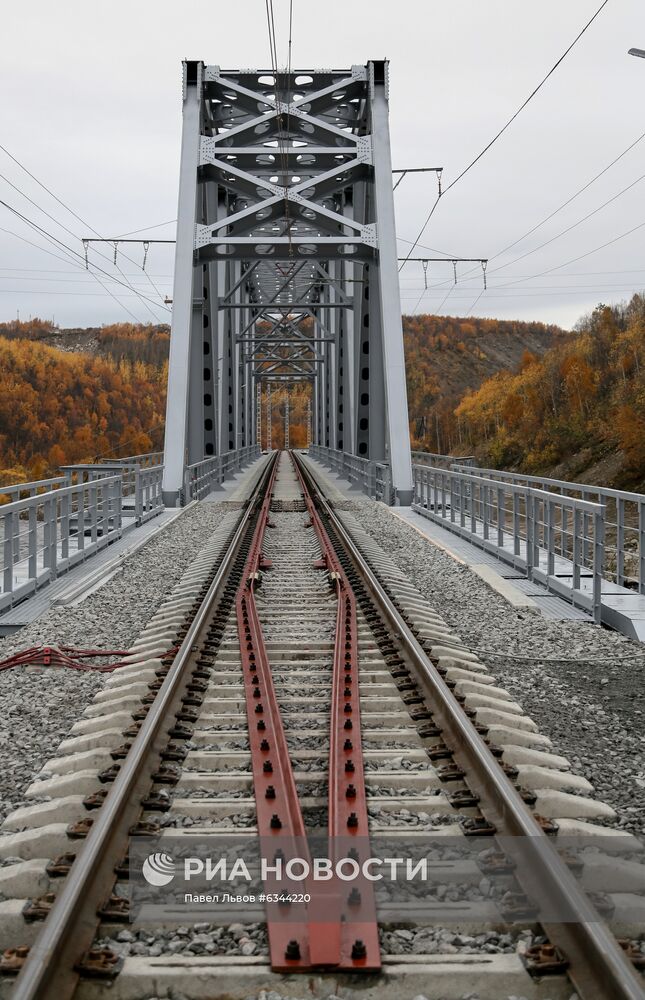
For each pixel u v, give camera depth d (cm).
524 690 650
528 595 1053
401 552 1391
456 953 305
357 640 751
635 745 536
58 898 306
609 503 4303
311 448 6612
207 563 1223
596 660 746
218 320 3222
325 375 4944
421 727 537
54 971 279
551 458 6262
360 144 2267
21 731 563
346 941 303
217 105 2522
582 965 287
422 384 14688
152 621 884
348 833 379
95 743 510
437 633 788
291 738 525
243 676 646
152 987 286
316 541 1523
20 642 810
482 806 416
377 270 2531
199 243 2197
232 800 424
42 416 9888
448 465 2652
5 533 966
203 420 2762
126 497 2281
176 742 521
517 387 9150
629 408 4881
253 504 2106
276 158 2462
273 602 962
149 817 410
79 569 1224
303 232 3397
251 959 298
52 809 404
